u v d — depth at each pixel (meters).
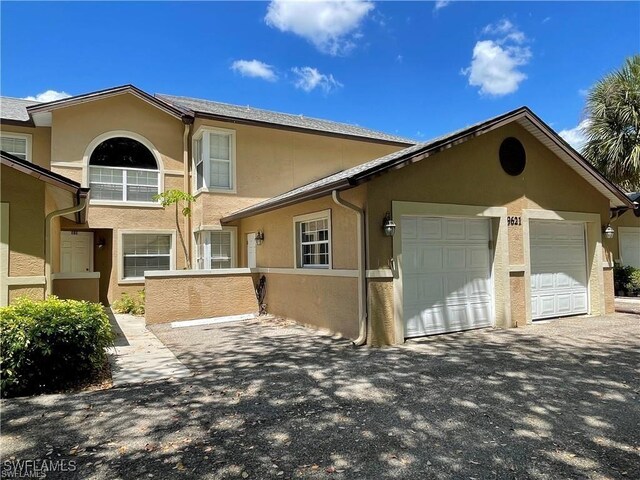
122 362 6.38
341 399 4.64
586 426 3.83
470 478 2.97
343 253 8.01
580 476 2.98
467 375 5.47
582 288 10.37
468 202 8.38
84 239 13.42
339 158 15.39
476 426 3.86
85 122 12.56
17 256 6.81
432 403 4.47
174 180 13.63
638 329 8.52
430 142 8.01
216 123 12.86
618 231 14.91
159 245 13.44
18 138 12.93
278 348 7.27
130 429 3.86
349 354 6.70
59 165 12.18
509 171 8.99
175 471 3.10
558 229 10.07
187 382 5.33
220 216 12.82
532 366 5.86
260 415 4.19
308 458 3.29
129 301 12.19
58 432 3.80
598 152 13.02
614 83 12.64
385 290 7.39
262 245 11.62
